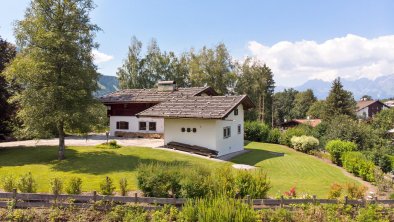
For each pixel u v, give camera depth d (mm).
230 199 11000
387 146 31719
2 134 28172
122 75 61812
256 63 64688
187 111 27953
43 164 21609
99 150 27047
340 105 61375
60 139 23141
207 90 39469
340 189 13547
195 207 10883
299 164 25562
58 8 21938
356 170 22125
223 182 13156
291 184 18500
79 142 33031
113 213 11227
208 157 25812
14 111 26594
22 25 21266
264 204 12195
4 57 26672
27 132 22062
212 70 59531
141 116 29406
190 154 26312
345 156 24594
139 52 62219
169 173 13297
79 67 22203
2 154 25547
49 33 20688
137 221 10781
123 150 27172
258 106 70625
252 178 13805
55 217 10922
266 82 71125
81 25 22641
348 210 12148
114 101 39344
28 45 21891
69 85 21625
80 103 22500
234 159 25859
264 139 41312
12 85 26141
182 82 67312
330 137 34625
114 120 40281
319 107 81312
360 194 13555
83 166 20875
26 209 11328
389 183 18734
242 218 10047
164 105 30766
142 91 41469
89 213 11312
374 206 12375
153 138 37156
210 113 26203
